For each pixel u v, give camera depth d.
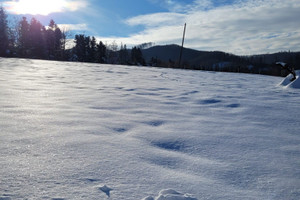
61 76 6.84
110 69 11.66
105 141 1.69
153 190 1.06
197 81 7.53
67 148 1.50
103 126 2.08
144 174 1.22
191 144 1.76
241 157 1.54
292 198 1.07
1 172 1.13
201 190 1.09
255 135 2.05
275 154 1.62
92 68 11.71
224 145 1.77
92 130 1.93
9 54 35.84
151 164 1.35
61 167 1.23
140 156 1.46
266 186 1.17
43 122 2.08
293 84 6.11
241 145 1.78
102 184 1.09
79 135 1.78
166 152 1.58
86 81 5.84
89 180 1.12
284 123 2.50
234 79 9.32
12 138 1.63
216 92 4.83
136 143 1.71
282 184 1.20
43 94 3.58
